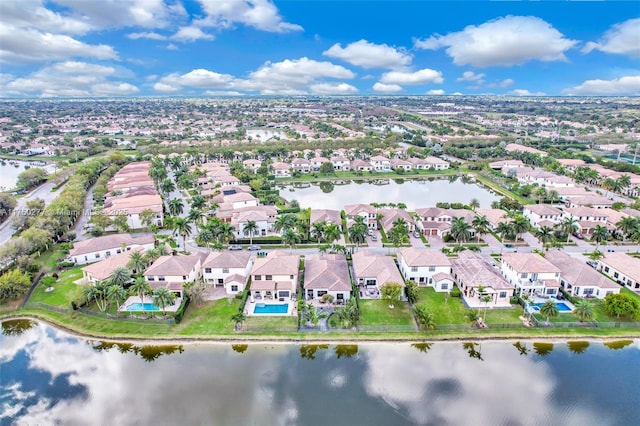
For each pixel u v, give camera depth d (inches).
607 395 2277.3
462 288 3341.5
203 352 2645.2
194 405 2201.0
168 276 3280.0
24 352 2711.6
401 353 2628.0
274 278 3275.1
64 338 2842.0
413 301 3095.5
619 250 4185.5
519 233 4402.1
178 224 4170.8
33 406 2241.6
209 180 7194.9
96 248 3983.8
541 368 2493.8
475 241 4446.4
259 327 2849.4
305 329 2827.3
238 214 5014.8
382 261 3516.2
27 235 3941.9
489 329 2810.0
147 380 2411.4
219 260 3440.0
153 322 2913.4
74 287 3425.2
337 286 3127.5
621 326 2837.1
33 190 7012.8
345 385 2340.1
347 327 2844.5
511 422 2085.4
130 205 5236.2
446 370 2474.2
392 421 2079.2
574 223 4557.1
